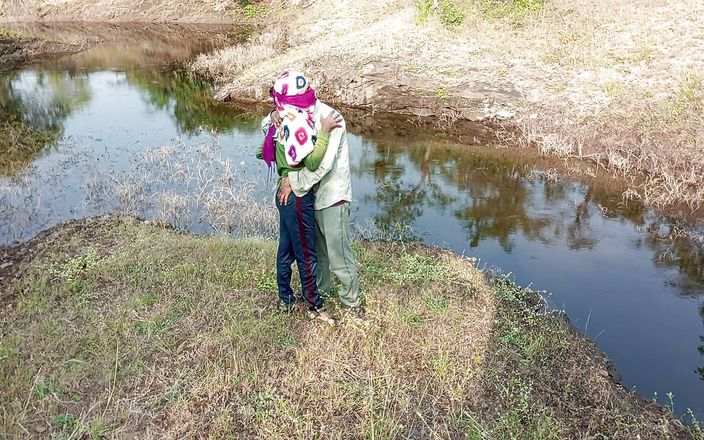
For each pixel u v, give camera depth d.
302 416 3.29
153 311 4.34
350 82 12.35
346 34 16.05
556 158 9.16
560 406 3.61
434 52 12.76
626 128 8.96
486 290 5.01
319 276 4.30
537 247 6.49
